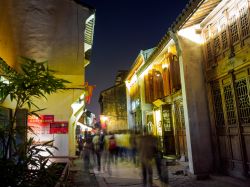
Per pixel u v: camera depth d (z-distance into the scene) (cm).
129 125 3153
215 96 1195
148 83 2178
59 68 1370
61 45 1395
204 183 1038
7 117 966
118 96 3906
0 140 680
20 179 553
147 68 2159
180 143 1559
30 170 585
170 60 1593
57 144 1321
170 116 1709
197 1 999
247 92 948
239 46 988
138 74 2466
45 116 1332
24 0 1387
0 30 1309
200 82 1259
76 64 1391
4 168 539
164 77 1783
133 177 1279
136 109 2747
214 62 1171
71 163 1689
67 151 1323
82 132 3628
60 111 1348
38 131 1316
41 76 675
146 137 951
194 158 1171
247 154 962
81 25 1435
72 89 1371
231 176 1060
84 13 1453
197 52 1284
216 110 1189
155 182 1099
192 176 1145
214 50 1177
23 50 1344
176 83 1520
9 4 1362
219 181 1046
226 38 1080
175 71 1541
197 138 1197
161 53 1739
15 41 1341
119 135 2008
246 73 947
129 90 3244
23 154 594
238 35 988
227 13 1062
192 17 1146
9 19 1348
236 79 1016
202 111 1231
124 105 3753
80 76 1383
